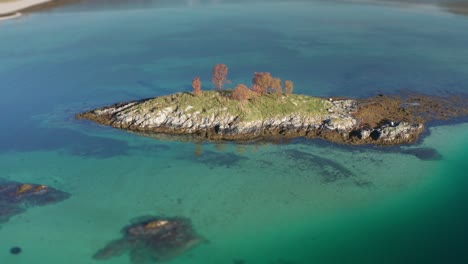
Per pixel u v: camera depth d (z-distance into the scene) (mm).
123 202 65062
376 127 85188
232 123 84750
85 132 85188
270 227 60125
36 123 89000
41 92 105125
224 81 101812
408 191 67938
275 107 88062
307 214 62781
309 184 69562
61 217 61625
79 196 66375
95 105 97188
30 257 54438
